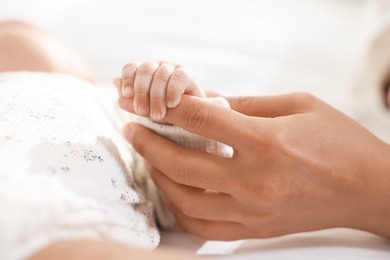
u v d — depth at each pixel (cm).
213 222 35
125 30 61
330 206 34
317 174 33
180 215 36
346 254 35
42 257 26
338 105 53
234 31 62
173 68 34
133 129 36
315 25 67
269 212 34
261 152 32
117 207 31
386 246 37
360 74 54
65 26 62
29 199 27
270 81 56
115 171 33
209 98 36
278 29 65
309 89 56
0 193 27
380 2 63
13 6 67
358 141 34
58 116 34
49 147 31
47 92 36
